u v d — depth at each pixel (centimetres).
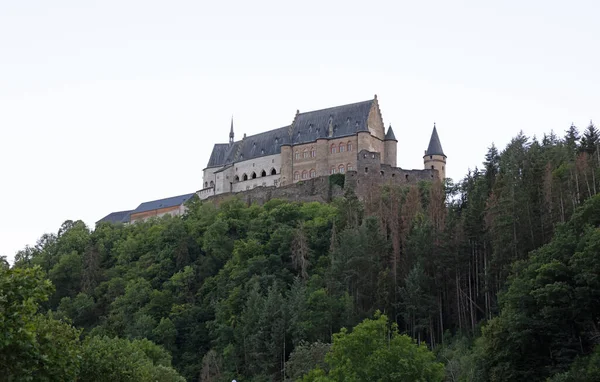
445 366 12200
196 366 16638
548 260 11469
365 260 15738
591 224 11831
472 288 15300
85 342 8912
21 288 5734
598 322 10538
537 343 10694
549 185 14562
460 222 16212
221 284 18925
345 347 10538
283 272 18038
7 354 5684
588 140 18212
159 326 17412
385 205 19038
